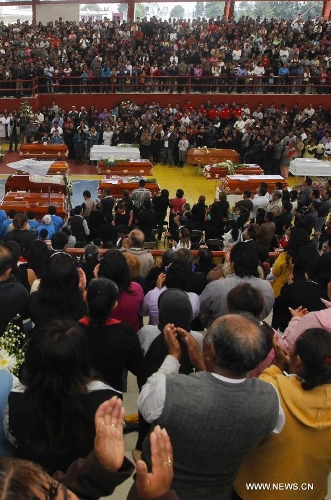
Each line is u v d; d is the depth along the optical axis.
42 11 32.81
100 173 20.34
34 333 2.66
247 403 2.56
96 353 3.56
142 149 24.64
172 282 5.04
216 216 13.25
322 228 13.47
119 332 3.64
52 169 18.39
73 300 4.13
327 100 27.75
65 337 2.55
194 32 30.83
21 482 1.53
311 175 19.42
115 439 2.20
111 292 3.61
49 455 2.62
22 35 29.77
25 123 24.69
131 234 7.83
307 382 2.83
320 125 24.75
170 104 26.38
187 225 12.53
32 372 2.53
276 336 3.71
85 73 26.89
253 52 28.88
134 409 5.06
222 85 27.45
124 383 5.12
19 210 15.75
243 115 25.94
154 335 4.30
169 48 28.97
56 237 7.95
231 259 5.04
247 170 20.42
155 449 2.19
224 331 2.59
